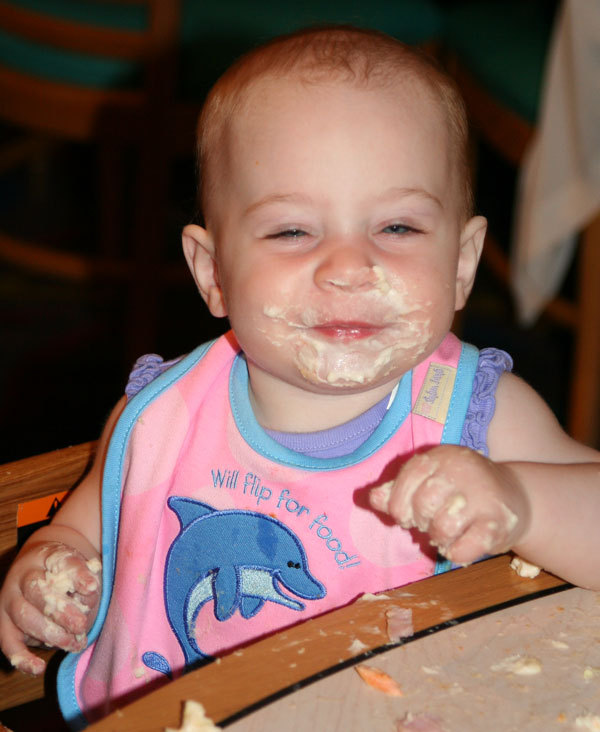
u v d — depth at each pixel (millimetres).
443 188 841
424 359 852
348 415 917
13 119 2287
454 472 692
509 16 2168
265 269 815
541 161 1846
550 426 908
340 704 584
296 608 910
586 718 575
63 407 2408
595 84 1711
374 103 816
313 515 911
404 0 2273
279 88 834
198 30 2117
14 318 2777
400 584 901
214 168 889
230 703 585
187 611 932
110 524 942
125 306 2842
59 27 2113
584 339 2117
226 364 972
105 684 922
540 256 1921
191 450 948
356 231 805
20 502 933
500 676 611
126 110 2184
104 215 2670
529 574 726
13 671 964
